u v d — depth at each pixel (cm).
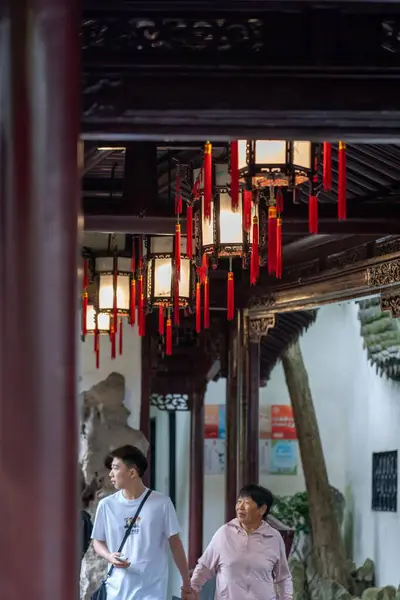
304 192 1006
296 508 1822
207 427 2102
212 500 2091
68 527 418
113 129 537
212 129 540
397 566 1520
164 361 1805
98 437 1230
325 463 1783
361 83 542
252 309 1370
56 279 425
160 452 2258
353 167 953
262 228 870
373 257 1106
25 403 417
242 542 844
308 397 1736
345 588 1625
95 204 919
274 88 541
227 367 1478
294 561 1694
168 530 822
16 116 429
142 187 920
